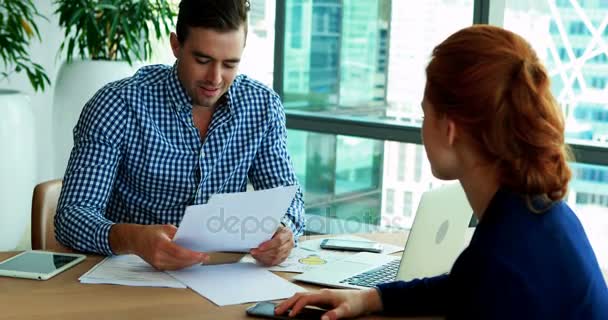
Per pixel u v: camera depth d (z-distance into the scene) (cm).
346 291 161
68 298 163
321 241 217
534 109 120
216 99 205
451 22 423
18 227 405
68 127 430
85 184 201
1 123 387
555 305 118
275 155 229
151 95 211
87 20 424
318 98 474
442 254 179
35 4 469
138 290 169
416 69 436
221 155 220
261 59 493
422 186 448
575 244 124
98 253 193
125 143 209
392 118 451
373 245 212
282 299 168
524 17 407
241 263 192
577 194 397
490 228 121
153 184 214
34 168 414
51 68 487
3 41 406
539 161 122
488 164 125
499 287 116
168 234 181
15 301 160
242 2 197
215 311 159
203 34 194
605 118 393
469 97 121
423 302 160
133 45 441
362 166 464
